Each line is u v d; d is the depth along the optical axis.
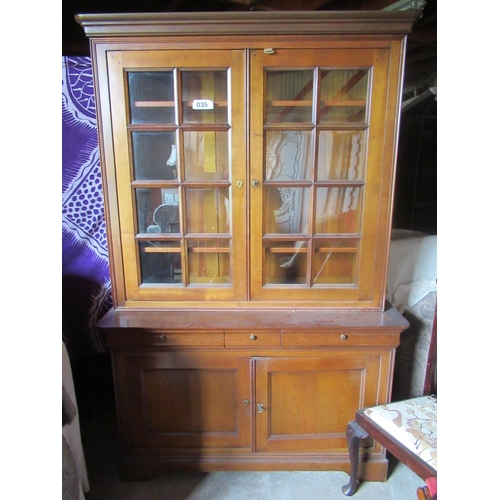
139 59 1.14
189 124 1.18
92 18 1.08
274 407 1.32
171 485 1.36
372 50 1.12
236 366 1.27
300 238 1.26
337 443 1.35
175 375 1.29
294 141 1.23
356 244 1.29
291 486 1.35
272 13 1.05
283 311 1.32
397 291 1.58
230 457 1.36
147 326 1.21
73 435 1.22
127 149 1.21
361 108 1.19
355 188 1.25
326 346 1.25
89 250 1.57
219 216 1.29
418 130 2.66
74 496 0.98
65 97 1.44
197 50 1.13
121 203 1.25
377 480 1.36
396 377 1.57
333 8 1.61
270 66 1.14
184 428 1.34
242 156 1.20
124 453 1.35
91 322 1.63
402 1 1.48
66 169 1.49
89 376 1.71
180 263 1.32
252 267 1.29
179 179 1.23
